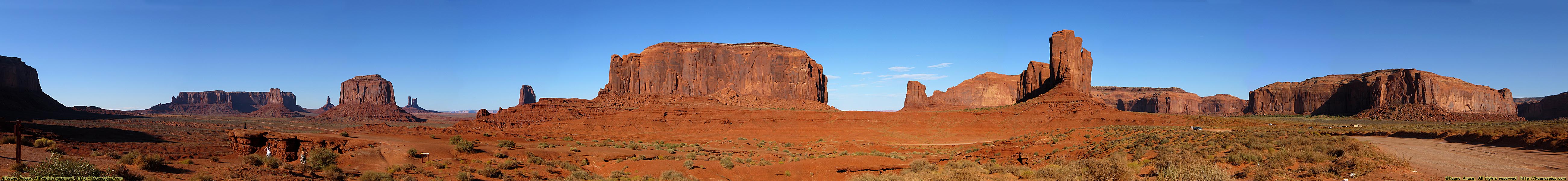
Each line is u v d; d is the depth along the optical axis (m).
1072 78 122.94
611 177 40.97
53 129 90.00
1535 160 27.34
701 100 141.12
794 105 143.12
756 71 160.50
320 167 36.88
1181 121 106.94
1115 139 66.00
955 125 110.19
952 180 31.25
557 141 92.94
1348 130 86.75
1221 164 28.09
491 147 61.69
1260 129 91.38
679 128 118.12
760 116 117.12
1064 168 28.38
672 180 37.28
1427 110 193.12
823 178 40.16
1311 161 25.83
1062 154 55.72
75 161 25.05
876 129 110.69
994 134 104.25
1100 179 24.92
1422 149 35.44
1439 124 150.50
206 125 171.12
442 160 47.84
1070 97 112.44
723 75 160.88
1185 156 30.81
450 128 122.88
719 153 67.50
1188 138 54.69
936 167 41.47
